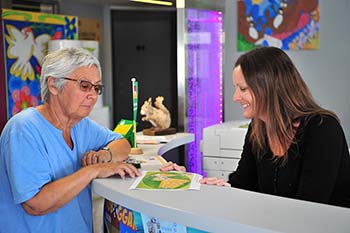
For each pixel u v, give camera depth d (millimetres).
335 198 1555
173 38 4879
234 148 3109
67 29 4738
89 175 1520
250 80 1567
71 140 1667
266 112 1574
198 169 3934
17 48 4293
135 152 2348
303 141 1539
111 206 1701
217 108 4168
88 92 1539
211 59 4031
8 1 4312
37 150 1478
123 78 5125
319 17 4875
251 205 1211
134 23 4996
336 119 1544
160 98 3125
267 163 1666
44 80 1566
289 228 1025
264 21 4934
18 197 1426
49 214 1522
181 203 1249
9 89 4250
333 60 4945
